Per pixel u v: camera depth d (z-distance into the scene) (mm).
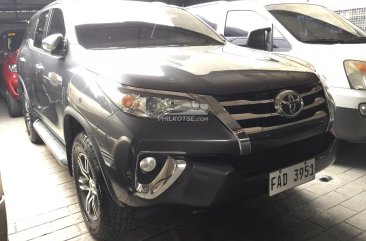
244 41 4195
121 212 2082
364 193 2842
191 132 1775
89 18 2914
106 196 2062
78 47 2576
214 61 2229
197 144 1765
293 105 2010
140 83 1849
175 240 2312
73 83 2297
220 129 1799
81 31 2762
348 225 2414
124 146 1789
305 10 4230
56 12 3281
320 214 2561
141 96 1819
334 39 3791
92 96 2045
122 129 1804
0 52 6590
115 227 2148
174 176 1761
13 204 2852
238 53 2570
